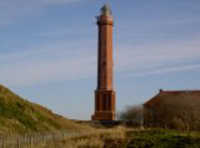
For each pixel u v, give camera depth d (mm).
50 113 76250
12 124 53250
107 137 43969
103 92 140250
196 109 81875
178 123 63406
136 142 41094
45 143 41719
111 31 144750
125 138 43094
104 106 139750
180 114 76875
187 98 88875
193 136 41344
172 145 38844
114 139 43062
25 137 40906
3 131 47938
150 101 106500
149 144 39875
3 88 64938
